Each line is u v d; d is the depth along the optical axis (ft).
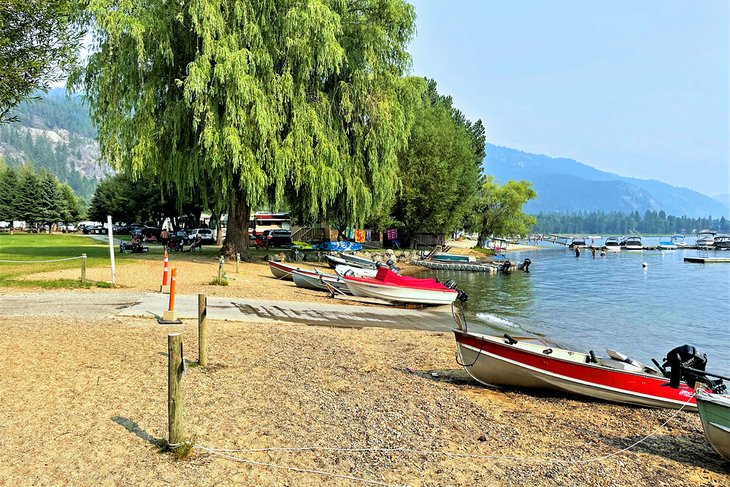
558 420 26.00
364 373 31.73
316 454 19.42
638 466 20.68
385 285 71.10
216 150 77.15
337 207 104.42
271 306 56.34
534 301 87.51
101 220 299.99
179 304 50.70
